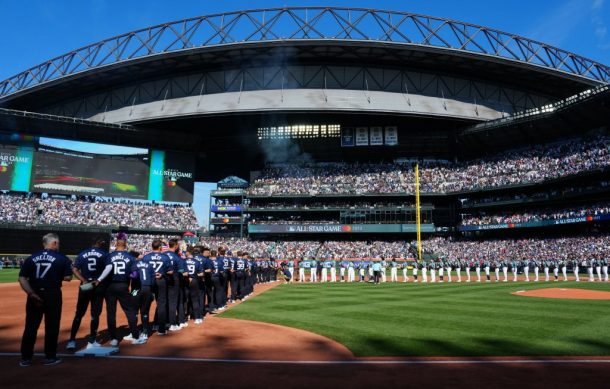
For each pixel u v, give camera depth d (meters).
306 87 66.00
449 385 6.12
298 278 38.12
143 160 71.31
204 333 10.53
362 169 77.31
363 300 18.80
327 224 70.50
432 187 70.25
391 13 63.06
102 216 65.75
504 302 17.75
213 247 68.25
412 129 71.81
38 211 61.50
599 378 6.46
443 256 62.34
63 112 74.25
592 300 18.50
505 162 68.06
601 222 54.47
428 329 10.99
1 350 8.53
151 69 66.94
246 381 6.30
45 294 7.30
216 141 76.62
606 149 53.16
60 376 6.55
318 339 9.71
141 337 9.26
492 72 66.94
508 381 6.31
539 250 54.75
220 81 67.38
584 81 64.06
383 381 6.32
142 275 9.51
